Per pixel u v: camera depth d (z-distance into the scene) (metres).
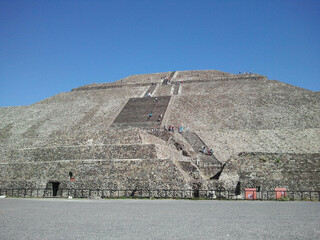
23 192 26.12
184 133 42.59
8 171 28.66
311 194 22.61
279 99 55.84
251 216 12.55
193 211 14.30
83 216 12.59
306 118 46.69
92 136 32.56
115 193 24.16
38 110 62.00
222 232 9.21
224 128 46.53
